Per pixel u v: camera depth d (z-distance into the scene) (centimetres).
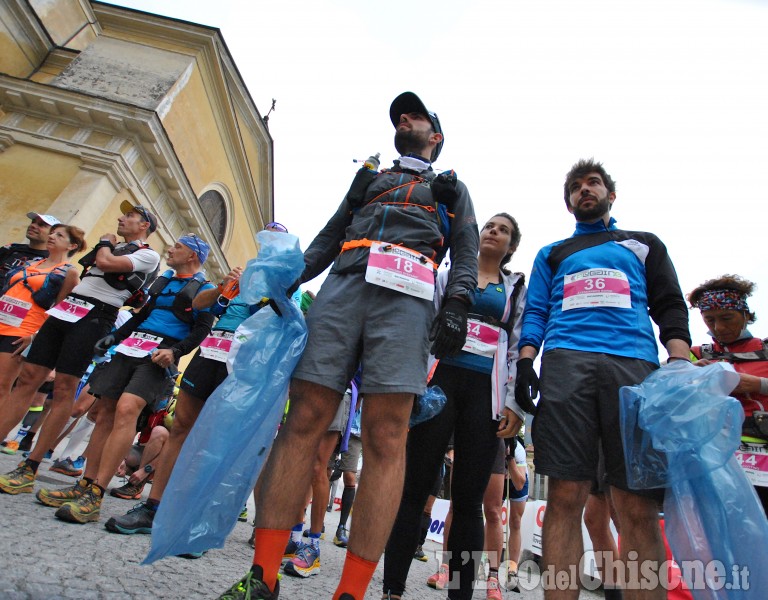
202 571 199
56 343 323
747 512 158
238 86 1508
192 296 306
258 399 151
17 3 1098
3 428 307
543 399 190
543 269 233
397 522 207
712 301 312
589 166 238
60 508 227
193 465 142
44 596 118
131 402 263
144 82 1112
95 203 941
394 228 173
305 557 270
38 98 991
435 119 214
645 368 186
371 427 151
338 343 158
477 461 221
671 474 159
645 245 214
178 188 1146
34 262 403
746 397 285
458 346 155
